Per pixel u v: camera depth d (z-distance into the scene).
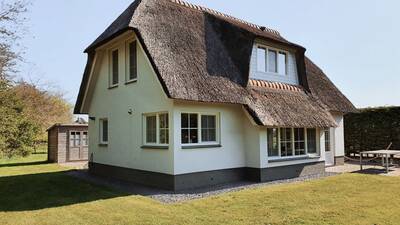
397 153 14.38
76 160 21.80
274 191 9.91
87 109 16.31
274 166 12.72
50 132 22.22
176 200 8.89
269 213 7.26
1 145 17.08
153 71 10.56
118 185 11.70
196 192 10.07
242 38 13.21
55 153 21.36
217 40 13.46
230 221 6.69
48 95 38.41
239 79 12.48
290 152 13.70
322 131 15.05
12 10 16.17
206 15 14.51
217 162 11.70
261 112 11.92
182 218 6.98
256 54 13.59
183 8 13.82
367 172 14.53
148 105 11.73
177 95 9.89
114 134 13.95
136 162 12.34
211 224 6.50
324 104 16.31
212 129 11.88
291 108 13.35
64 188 10.97
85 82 15.51
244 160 12.70
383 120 19.91
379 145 20.03
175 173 10.43
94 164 15.53
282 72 14.91
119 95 13.62
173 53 11.11
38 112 34.50
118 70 13.78
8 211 7.85
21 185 11.64
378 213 7.17
